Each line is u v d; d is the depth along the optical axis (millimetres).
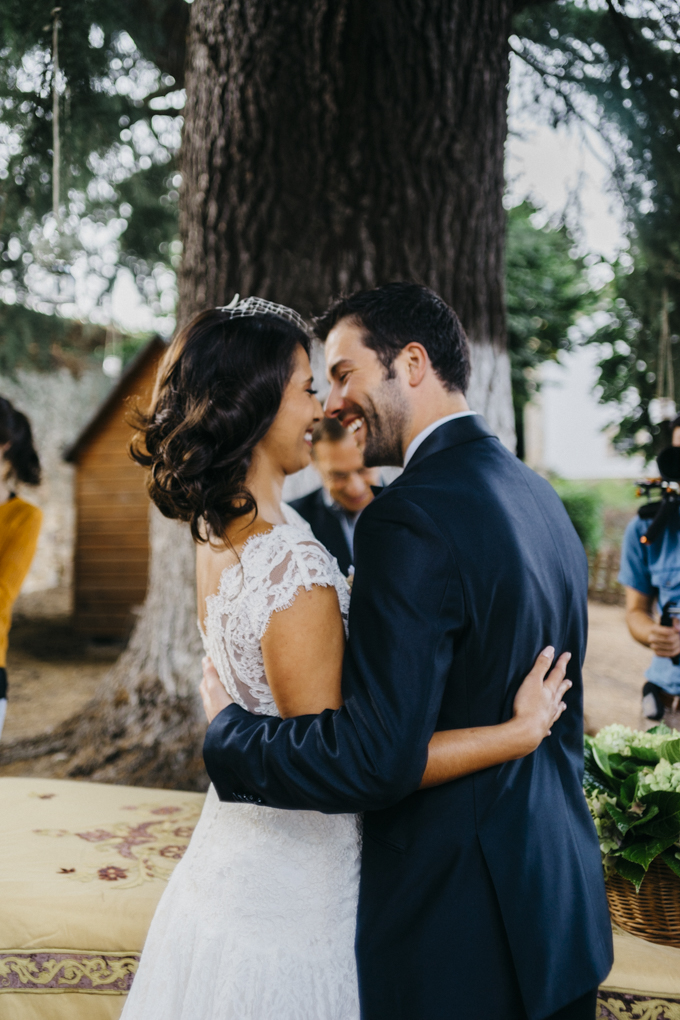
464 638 969
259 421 1155
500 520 1011
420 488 1025
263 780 949
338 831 1121
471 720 978
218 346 1173
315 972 1052
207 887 1139
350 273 2785
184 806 2328
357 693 917
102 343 7410
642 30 2889
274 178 2814
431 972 931
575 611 1111
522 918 930
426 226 2779
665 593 2357
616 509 16359
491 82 2859
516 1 2959
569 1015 968
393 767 870
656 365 3971
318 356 2689
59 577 14625
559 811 1033
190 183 3055
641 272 3848
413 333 1209
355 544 1015
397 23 2619
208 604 1172
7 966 1548
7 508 2180
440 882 958
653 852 1461
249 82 2764
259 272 2869
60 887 1699
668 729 1913
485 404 2912
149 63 3633
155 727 3236
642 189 3363
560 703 1027
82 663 9000
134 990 1207
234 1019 1021
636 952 1483
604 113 3240
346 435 2012
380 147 2723
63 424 14641
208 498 1105
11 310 5695
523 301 10977
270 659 1031
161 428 1180
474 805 971
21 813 2186
